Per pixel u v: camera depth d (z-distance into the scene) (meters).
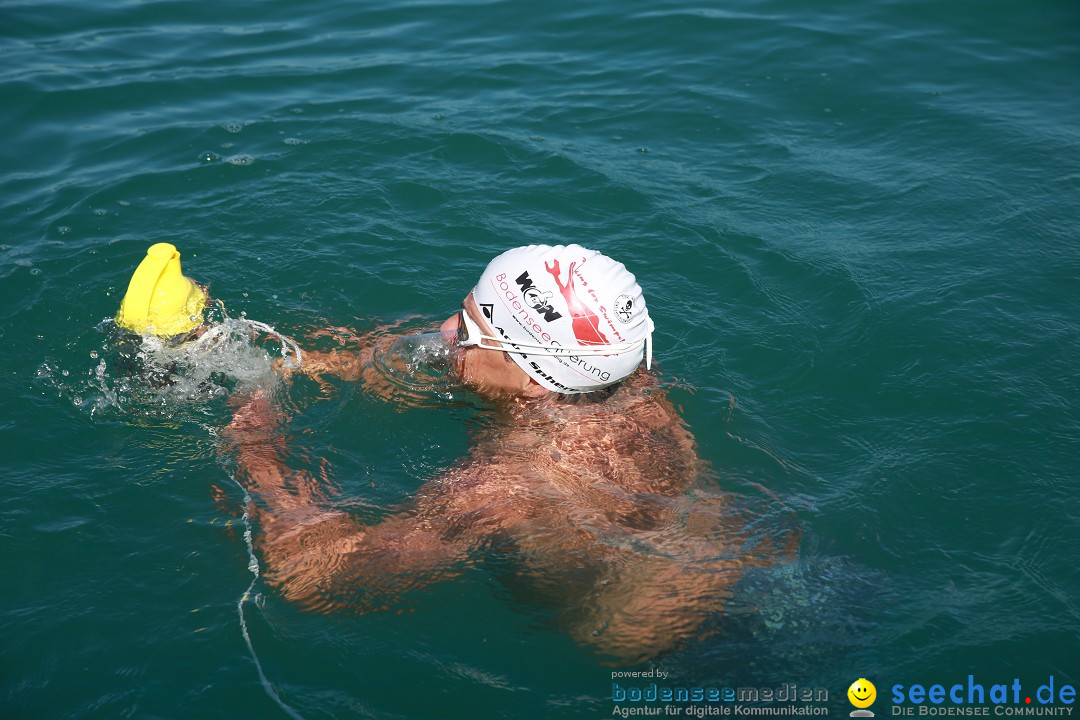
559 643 2.97
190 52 7.60
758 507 3.46
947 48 7.91
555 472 3.49
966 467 3.72
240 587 3.14
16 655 2.92
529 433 3.63
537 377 3.64
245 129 6.46
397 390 3.92
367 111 6.75
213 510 3.42
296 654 2.94
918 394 4.16
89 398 3.94
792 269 5.09
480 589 3.12
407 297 4.78
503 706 2.81
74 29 7.89
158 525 3.36
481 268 5.05
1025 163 6.21
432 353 4.00
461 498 3.42
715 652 2.92
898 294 4.85
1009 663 2.88
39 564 3.21
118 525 3.36
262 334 4.34
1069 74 7.48
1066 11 8.48
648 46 7.88
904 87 7.30
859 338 4.53
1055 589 3.16
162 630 3.00
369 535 3.30
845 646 2.93
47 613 3.04
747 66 7.59
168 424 3.80
